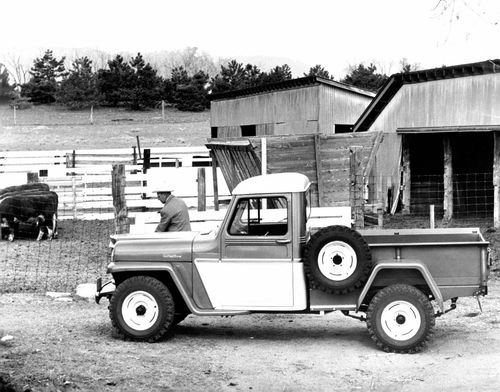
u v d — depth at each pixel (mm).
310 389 7379
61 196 24688
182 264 9086
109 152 34031
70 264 15891
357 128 27344
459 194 26016
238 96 36062
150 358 8484
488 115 22422
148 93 88750
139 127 72812
